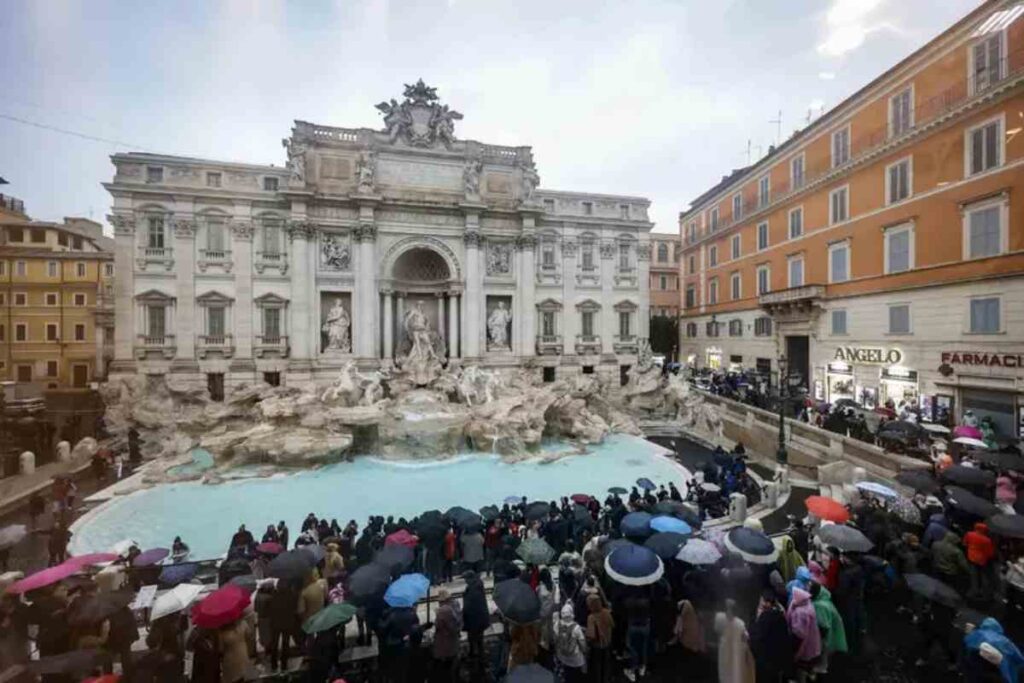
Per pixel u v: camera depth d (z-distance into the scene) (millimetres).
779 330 38656
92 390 29500
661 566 9016
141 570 11312
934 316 25641
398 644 8336
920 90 26547
